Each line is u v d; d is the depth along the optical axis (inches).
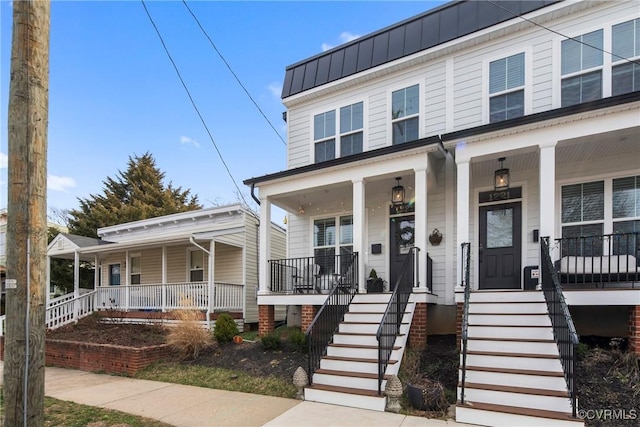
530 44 300.0
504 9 306.7
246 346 317.7
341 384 209.2
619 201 266.7
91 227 872.9
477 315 225.9
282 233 581.6
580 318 258.4
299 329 346.0
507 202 304.7
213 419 179.3
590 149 256.8
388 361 211.8
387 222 357.4
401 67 356.2
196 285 435.2
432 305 316.5
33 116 122.6
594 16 277.7
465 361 184.7
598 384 180.2
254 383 239.0
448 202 322.7
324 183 320.8
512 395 169.6
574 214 280.2
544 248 227.3
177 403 207.3
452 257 316.2
